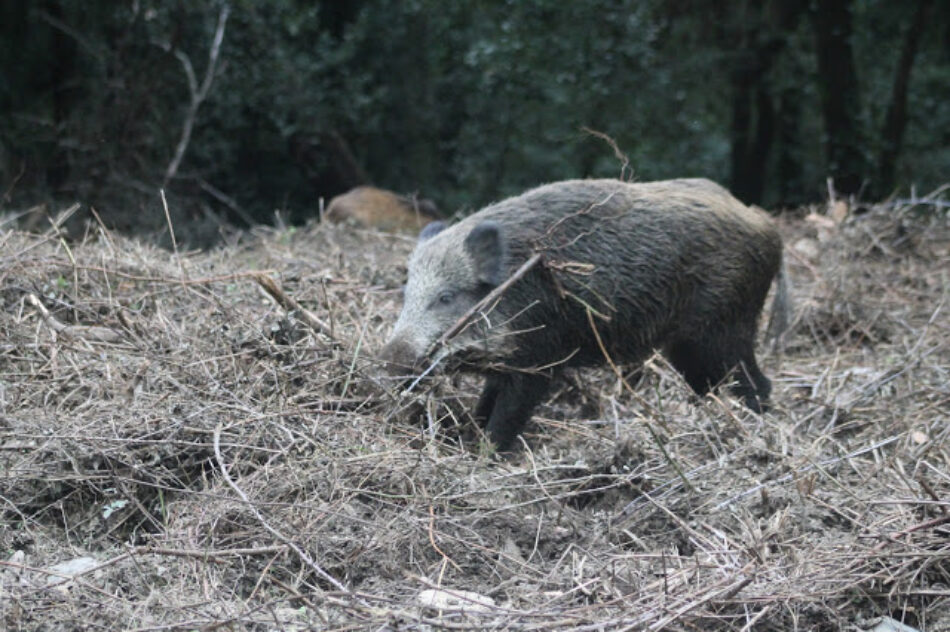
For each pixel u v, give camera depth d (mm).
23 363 5832
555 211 6148
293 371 5930
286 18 16281
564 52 16734
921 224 10852
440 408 6199
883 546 4523
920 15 17688
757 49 17125
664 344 6477
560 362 6207
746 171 17906
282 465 4945
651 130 16984
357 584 4363
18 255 6840
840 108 17484
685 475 5281
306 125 16328
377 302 7586
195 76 16234
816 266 10000
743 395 6695
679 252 6219
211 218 14117
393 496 4750
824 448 5801
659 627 3887
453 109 18375
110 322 6352
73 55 16156
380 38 17656
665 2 17609
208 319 6484
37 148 15359
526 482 5223
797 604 4164
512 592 4332
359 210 11242
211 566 4324
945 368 7438
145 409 5332
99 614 3965
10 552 4535
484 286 5930
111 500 4855
